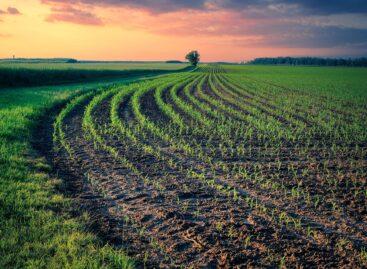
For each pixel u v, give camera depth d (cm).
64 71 4981
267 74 8562
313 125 2034
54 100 2541
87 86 3972
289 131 1772
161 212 806
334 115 2447
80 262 566
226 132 1772
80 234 664
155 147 1432
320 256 641
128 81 5072
